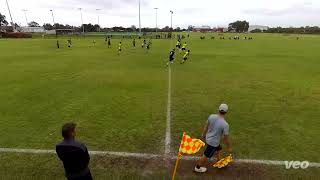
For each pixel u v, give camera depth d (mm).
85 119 12523
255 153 9367
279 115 13312
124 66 28297
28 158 8930
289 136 10875
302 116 13227
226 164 8234
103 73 23969
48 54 40688
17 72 24453
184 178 7797
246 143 10133
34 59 34312
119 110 13789
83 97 16156
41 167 8383
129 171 8156
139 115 13062
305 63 32125
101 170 8211
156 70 25875
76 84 19547
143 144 9992
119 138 10492
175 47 55156
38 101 15367
